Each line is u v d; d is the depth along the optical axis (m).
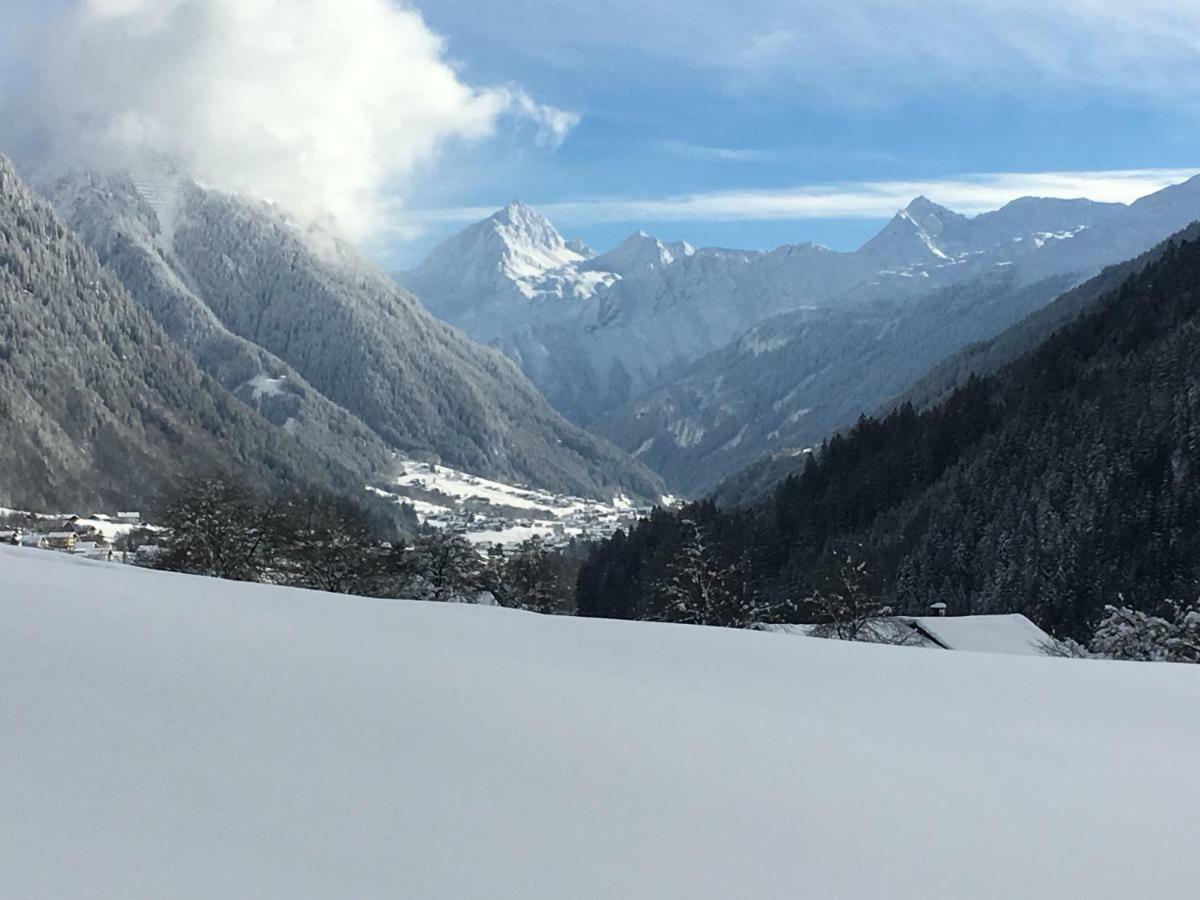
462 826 2.96
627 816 3.24
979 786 4.08
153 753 3.19
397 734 3.80
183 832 2.63
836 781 3.92
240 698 3.98
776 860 3.02
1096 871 3.20
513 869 2.70
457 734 3.92
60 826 2.55
